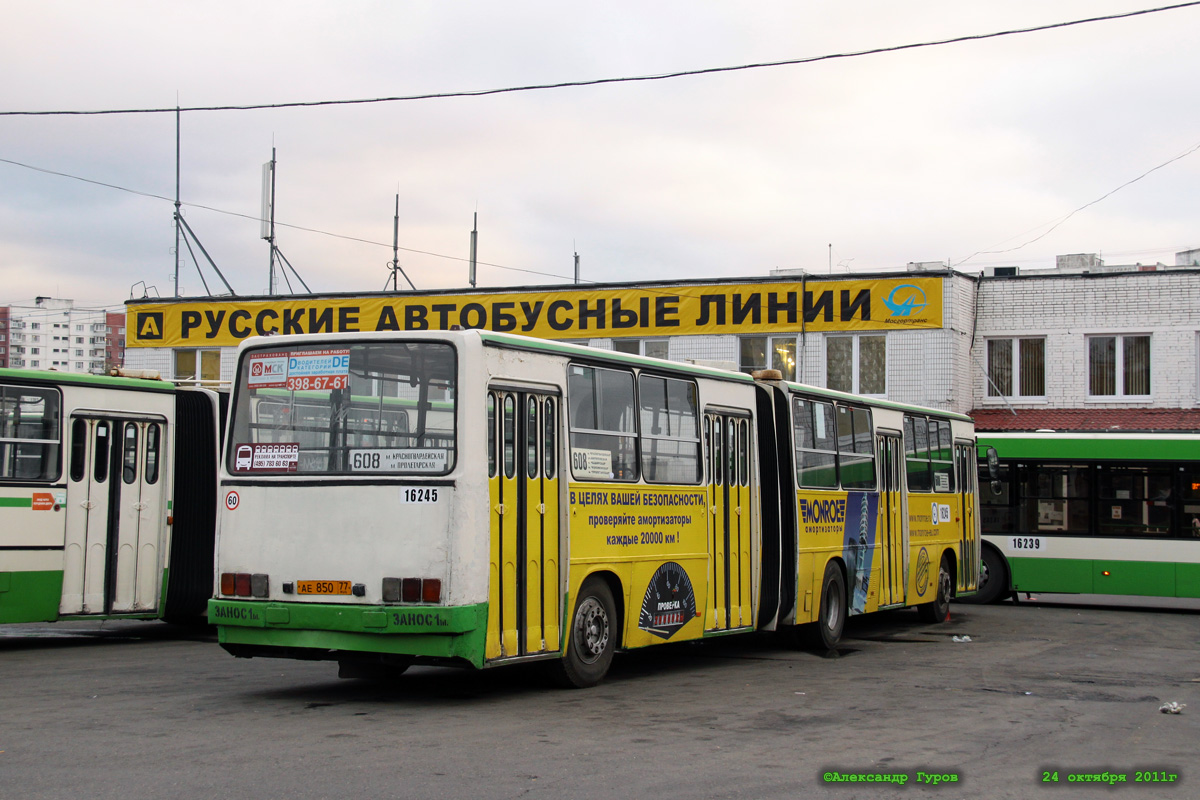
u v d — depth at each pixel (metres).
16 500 14.09
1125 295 27.70
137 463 15.38
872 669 13.54
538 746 8.44
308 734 8.78
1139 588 22.23
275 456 10.49
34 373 14.34
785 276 28.20
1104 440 22.77
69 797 6.80
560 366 11.09
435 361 10.05
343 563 10.04
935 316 27.17
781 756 8.26
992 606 23.20
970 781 7.65
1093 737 9.28
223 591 10.51
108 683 11.60
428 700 10.58
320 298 31.73
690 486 13.02
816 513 15.20
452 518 9.76
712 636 13.38
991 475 21.70
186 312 32.84
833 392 16.03
